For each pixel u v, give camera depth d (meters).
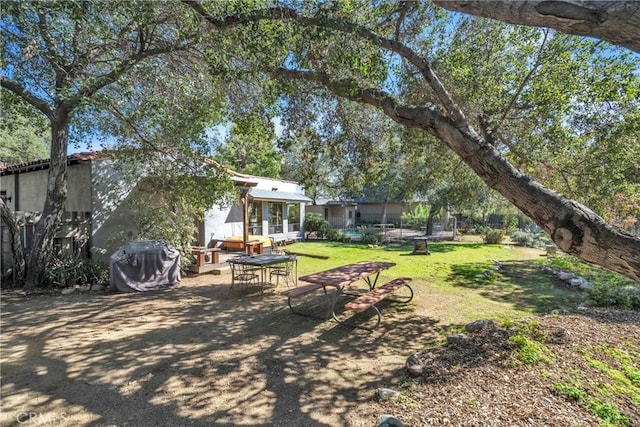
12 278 7.39
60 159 7.54
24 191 11.40
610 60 4.26
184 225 9.13
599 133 4.82
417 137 6.39
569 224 2.03
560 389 2.90
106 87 6.50
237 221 14.34
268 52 3.95
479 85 5.06
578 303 6.40
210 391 3.24
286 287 7.84
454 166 7.39
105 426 2.68
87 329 4.93
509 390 2.95
